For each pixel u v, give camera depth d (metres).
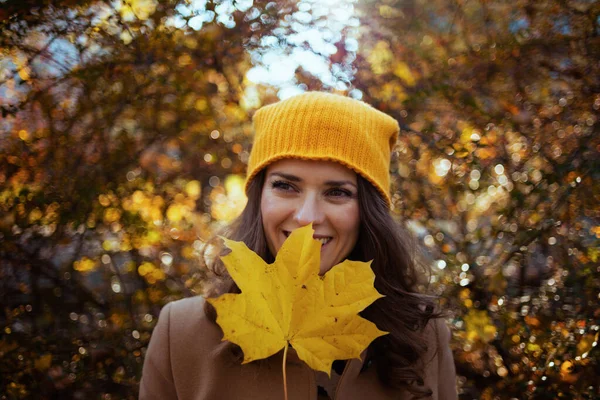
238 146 2.35
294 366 1.30
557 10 1.92
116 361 1.99
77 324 2.05
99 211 2.04
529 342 1.74
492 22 2.09
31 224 1.94
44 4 1.82
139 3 1.96
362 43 2.23
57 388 1.93
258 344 0.83
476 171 2.07
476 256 2.02
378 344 1.38
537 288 1.86
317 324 0.86
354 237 1.37
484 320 1.85
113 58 1.95
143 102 2.05
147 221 2.15
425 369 1.47
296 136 1.28
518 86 2.02
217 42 2.09
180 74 2.06
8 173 1.94
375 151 1.35
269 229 1.32
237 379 1.32
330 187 1.29
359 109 1.37
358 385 1.34
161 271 2.15
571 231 1.79
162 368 1.40
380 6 2.22
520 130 1.99
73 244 2.09
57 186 1.98
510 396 1.77
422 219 2.15
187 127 2.21
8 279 1.97
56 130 1.97
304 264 0.86
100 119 2.02
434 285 1.99
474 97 2.08
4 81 1.88
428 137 2.11
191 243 2.27
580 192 1.77
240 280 0.84
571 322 1.66
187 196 2.28
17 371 1.87
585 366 1.60
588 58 1.89
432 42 2.20
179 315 1.44
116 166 2.07
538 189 1.84
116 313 2.04
